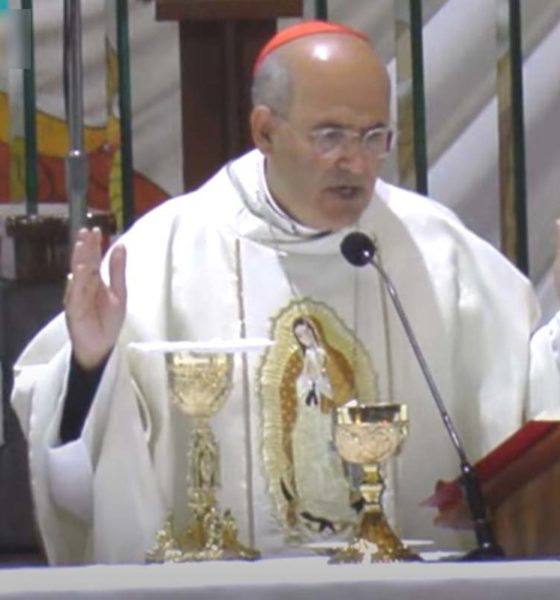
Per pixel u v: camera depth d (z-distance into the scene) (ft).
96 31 51.52
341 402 35.47
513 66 49.03
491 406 36.19
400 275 36.32
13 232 42.29
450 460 36.11
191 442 32.76
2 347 41.73
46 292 41.98
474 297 36.65
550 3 53.06
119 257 32.35
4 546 41.22
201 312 35.55
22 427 35.37
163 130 52.13
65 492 33.17
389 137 34.35
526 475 30.07
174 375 31.73
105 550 33.24
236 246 35.88
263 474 34.81
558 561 26.27
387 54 52.70
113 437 32.99
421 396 36.04
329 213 34.47
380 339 35.96
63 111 51.44
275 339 35.47
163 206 36.76
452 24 53.01
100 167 51.21
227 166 36.91
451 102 53.06
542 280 52.37
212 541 31.55
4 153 51.13
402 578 24.61
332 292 35.94
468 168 53.01
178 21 45.14
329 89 33.81
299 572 25.61
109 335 32.37
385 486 34.91
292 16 45.14
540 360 36.27
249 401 35.01
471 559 28.66
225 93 45.27
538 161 52.95
